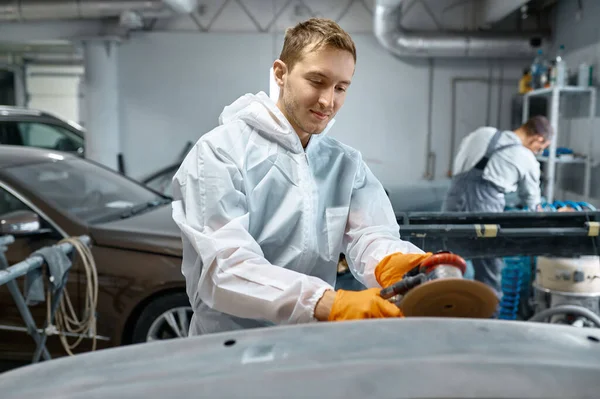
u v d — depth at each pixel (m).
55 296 2.08
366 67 5.92
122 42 5.98
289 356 0.73
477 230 1.81
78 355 0.83
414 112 5.96
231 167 1.09
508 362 0.68
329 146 1.29
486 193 3.30
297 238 1.20
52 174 3.16
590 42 4.64
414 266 1.01
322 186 1.25
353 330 0.80
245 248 1.03
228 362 0.73
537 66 4.86
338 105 1.09
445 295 0.80
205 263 1.04
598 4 4.48
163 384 0.68
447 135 5.97
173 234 2.67
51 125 6.16
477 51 5.50
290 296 0.95
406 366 0.67
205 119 6.07
